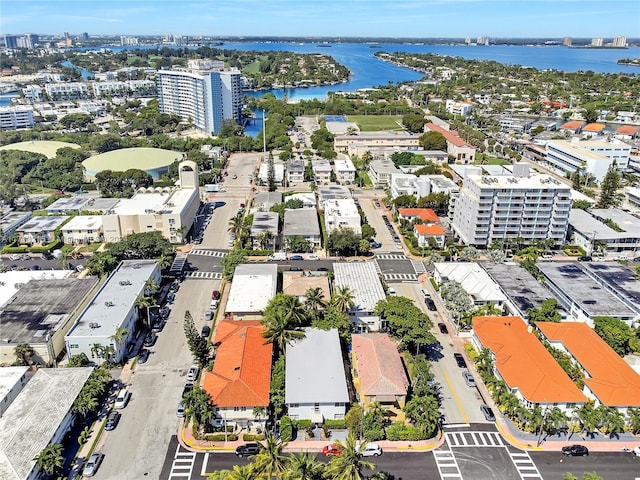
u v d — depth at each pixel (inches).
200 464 3730.3
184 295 6112.2
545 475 3649.1
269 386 4202.8
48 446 3548.2
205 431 4020.7
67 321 5044.3
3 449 3523.6
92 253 7244.1
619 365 4503.0
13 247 7401.6
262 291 5689.0
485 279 6063.0
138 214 7519.7
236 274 6092.5
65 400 4015.8
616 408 4050.2
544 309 5300.2
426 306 5866.1
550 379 4220.0
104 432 4003.4
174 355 4968.0
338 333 4904.0
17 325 4940.9
